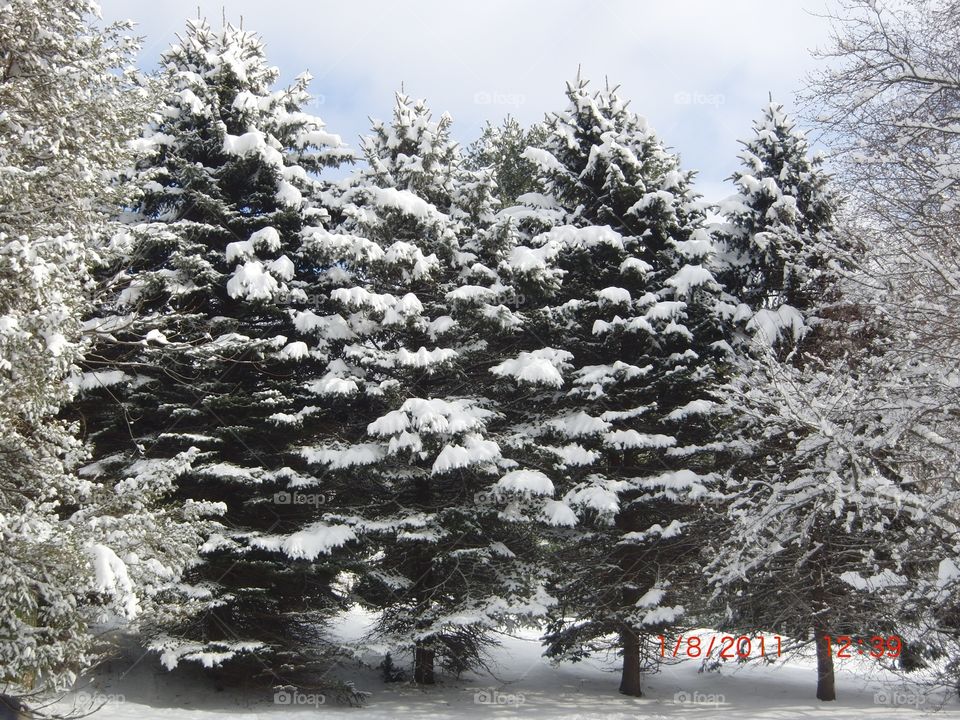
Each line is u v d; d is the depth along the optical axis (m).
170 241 17.22
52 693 10.14
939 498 10.20
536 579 19.06
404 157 20.42
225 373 17.55
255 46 20.81
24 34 10.65
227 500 17.83
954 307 10.70
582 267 20.88
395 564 19.45
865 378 12.20
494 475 18.69
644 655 20.19
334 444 18.09
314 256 19.09
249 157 18.69
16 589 9.01
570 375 20.25
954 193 10.97
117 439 17.73
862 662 16.78
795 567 13.35
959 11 11.12
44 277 8.97
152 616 11.58
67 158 10.55
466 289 18.48
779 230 19.09
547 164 21.34
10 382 8.95
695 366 19.83
